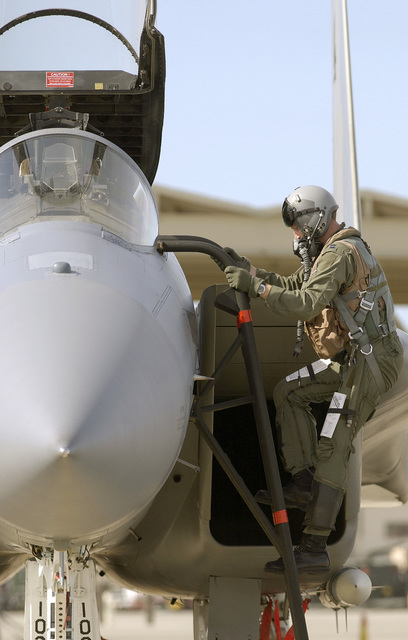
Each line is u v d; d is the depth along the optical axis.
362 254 16.14
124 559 20.62
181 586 20.45
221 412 21.27
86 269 14.77
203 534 18.16
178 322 15.50
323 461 16.14
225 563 18.59
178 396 14.05
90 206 16.83
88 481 12.09
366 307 16.00
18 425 12.16
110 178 17.47
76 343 13.13
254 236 57.69
